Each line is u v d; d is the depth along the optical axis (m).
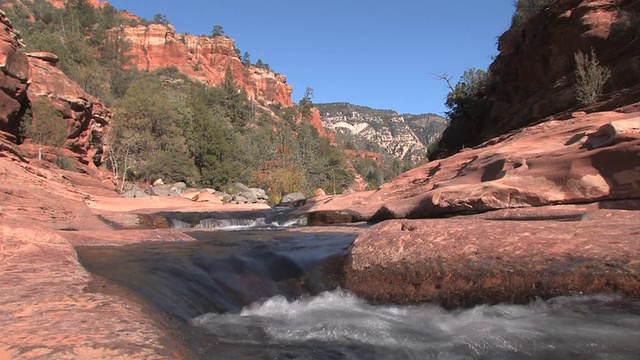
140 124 40.59
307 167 63.44
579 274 3.99
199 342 3.73
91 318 3.05
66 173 23.58
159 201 23.66
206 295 5.06
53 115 25.39
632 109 11.61
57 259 5.04
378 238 5.98
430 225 6.02
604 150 8.10
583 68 20.14
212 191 34.16
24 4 98.19
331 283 5.67
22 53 23.20
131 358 2.41
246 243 8.68
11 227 5.59
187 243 8.70
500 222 5.90
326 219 15.67
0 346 2.45
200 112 43.03
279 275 6.12
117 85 68.75
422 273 4.93
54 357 2.33
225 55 141.00
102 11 120.25
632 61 18.66
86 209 13.76
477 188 9.95
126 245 8.23
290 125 121.25
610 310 3.63
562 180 8.66
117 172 33.00
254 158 52.62
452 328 4.01
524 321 3.85
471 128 37.97
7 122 21.73
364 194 17.67
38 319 2.96
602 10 22.00
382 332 4.04
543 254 4.46
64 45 56.75
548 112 22.88
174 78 112.19
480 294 4.39
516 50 30.52
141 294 4.29
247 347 3.74
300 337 4.00
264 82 159.62
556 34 24.47
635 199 7.66
